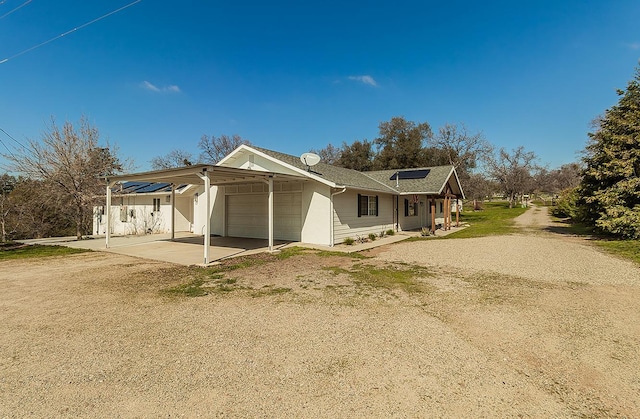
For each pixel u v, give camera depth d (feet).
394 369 10.59
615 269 25.80
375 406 8.64
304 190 43.55
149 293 19.75
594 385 9.67
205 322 14.84
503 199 244.01
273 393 9.25
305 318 15.29
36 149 51.06
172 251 36.65
